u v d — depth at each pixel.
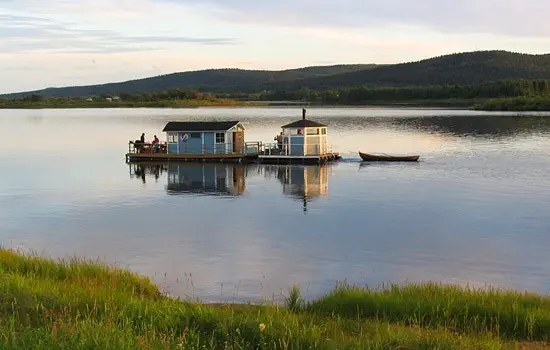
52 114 192.88
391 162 60.84
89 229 32.75
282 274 24.19
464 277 23.88
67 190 45.97
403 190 44.28
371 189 44.94
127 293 17.81
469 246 28.56
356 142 82.81
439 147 74.38
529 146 73.50
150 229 32.56
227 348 11.97
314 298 20.84
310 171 55.38
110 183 49.53
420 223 33.53
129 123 134.75
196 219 35.09
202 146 64.94
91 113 199.00
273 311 15.73
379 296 17.30
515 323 14.98
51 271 20.14
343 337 13.20
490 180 48.28
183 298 20.64
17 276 17.41
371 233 31.25
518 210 36.59
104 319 13.38
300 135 62.19
